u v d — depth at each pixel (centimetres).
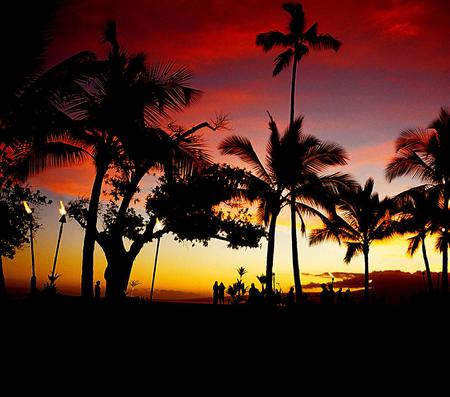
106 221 1842
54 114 1250
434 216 2553
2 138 1162
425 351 907
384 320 1215
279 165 2364
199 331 962
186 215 1853
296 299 2308
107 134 1499
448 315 1286
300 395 631
